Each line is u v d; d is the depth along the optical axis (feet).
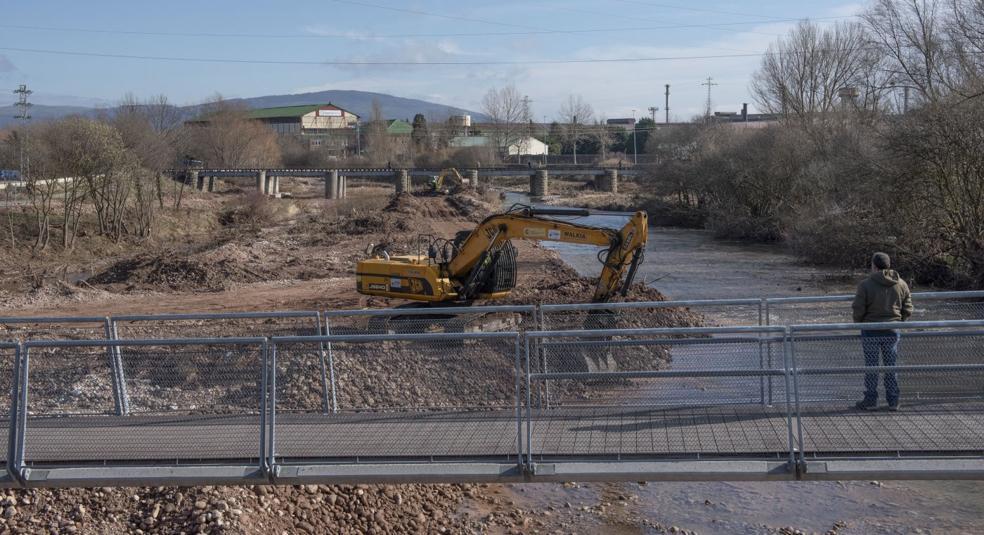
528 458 27.66
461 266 54.65
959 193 87.04
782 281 96.48
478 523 33.12
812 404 32.32
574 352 36.27
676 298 85.40
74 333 55.77
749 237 153.69
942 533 31.19
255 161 321.73
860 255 97.35
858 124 127.75
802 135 152.46
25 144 126.41
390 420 32.37
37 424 32.81
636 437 29.78
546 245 139.13
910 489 35.50
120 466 28.78
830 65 185.88
